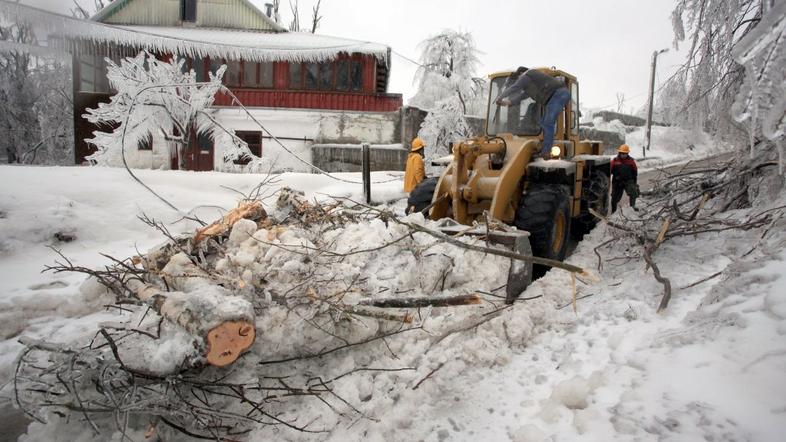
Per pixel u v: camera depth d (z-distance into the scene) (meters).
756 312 2.73
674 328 3.13
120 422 2.38
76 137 15.55
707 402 2.25
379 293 3.33
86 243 6.04
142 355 2.41
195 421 2.44
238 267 3.32
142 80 10.69
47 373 2.38
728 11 5.68
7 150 17.11
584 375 2.96
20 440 2.42
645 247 4.72
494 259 4.13
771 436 1.97
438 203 5.63
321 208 4.52
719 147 6.79
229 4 19.20
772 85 2.91
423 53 19.38
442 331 3.47
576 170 6.39
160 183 7.51
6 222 5.71
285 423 2.47
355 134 16.30
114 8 18.72
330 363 3.08
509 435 2.54
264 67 17.05
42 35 6.81
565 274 4.61
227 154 11.84
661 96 6.93
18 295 4.02
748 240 4.64
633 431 2.20
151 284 3.25
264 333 2.79
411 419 2.74
